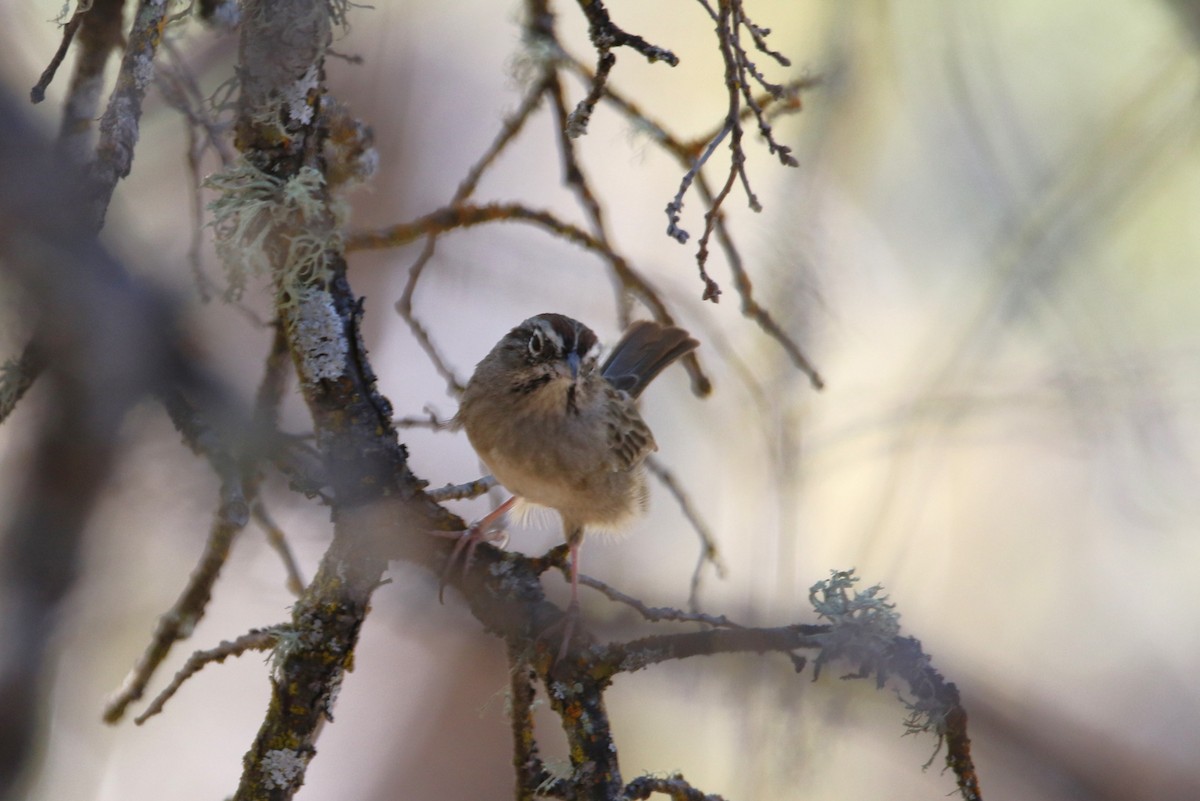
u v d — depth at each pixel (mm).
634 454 8898
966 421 11938
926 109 12523
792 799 8250
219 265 7562
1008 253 12148
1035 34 13742
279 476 7125
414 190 12492
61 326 4145
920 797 12148
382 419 6523
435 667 13078
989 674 13156
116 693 7516
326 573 6270
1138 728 13180
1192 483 12000
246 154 6410
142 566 8047
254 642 6352
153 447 5281
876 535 11062
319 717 6227
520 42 8266
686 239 5832
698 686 10633
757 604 9125
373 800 12320
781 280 9133
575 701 6211
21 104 4141
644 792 6152
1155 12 13516
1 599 4590
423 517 6551
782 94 6211
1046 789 12305
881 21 11109
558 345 8508
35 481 4574
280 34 6219
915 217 12672
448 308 12531
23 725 4648
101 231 5371
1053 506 13875
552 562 6609
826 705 8422
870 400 11727
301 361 6438
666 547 12078
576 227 8789
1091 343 12000
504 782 12508
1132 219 13047
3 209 3953
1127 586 13883
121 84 5961
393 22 12250
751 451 10914
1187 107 12445
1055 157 12875
